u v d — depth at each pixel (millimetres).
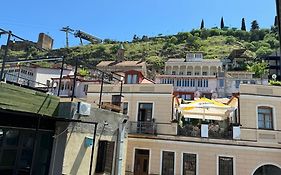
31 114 8555
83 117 10992
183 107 21703
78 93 35281
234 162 18516
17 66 14281
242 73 58719
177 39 120188
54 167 10117
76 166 10812
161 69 81500
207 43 112500
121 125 14312
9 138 8727
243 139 18703
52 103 9609
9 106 7930
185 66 65812
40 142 9852
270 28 120000
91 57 103000
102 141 12922
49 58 10078
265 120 19062
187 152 19469
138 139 20516
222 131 19516
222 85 52938
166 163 19719
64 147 10219
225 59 80812
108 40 129875
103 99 22172
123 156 14547
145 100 21188
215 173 18672
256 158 18328
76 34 118750
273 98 19188
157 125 20422
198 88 53625
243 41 115812
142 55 103125
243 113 19203
